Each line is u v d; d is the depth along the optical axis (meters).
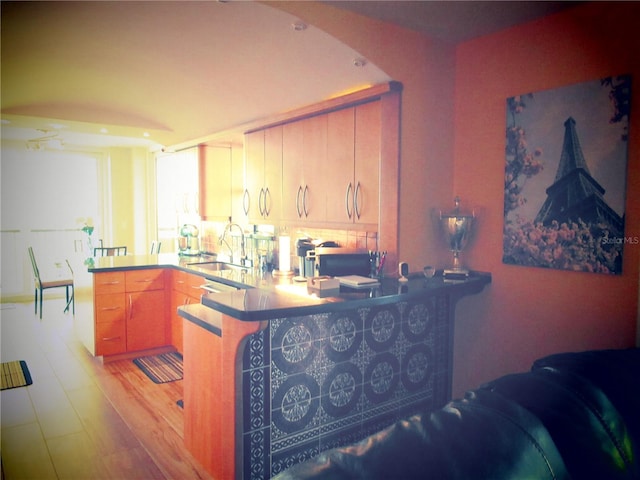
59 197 7.15
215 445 2.41
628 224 2.31
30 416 3.17
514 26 2.79
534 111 2.69
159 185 7.05
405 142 2.91
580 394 1.16
